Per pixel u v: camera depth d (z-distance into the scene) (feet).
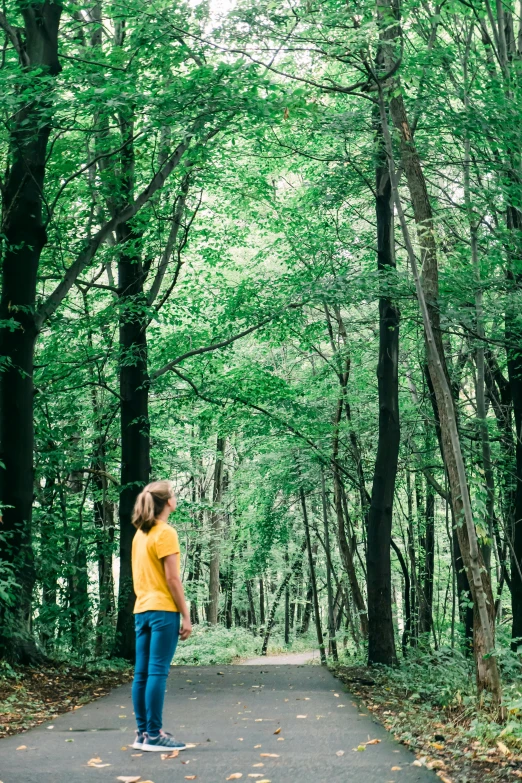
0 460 37.45
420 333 53.93
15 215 38.96
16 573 37.42
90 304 57.88
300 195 60.75
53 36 39.27
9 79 33.60
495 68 44.96
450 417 24.47
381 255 47.98
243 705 26.76
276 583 135.13
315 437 65.16
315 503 87.71
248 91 36.88
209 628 97.25
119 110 36.58
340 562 92.53
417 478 71.31
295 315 54.80
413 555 72.95
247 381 58.23
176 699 28.89
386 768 14.40
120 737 18.75
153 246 53.11
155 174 47.39
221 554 109.40
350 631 71.92
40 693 31.12
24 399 38.65
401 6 38.63
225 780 13.21
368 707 28.09
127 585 48.44
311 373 74.95
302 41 34.76
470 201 41.73
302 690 33.06
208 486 112.57
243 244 62.03
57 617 44.68
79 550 49.06
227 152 52.65
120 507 49.75
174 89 36.68
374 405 66.13
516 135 39.58
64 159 46.75
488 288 42.42
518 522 47.09
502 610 62.95
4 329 38.63
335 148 53.57
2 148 42.52
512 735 17.94
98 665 42.73
